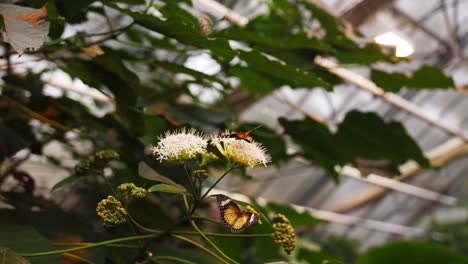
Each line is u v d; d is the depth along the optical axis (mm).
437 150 9289
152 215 1522
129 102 1548
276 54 1649
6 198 1556
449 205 11945
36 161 3432
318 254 1629
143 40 1954
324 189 9773
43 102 1640
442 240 11461
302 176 9188
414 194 11102
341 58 1780
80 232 1460
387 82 1854
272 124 7578
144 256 1368
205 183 1546
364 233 12289
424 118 8078
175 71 1604
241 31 1573
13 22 1229
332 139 1821
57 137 1802
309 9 2014
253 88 2170
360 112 1795
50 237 1434
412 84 1835
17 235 1358
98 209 1324
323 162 1987
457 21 7195
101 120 1669
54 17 1494
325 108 7875
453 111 8523
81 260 1396
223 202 1310
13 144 1519
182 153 1341
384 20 6922
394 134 1806
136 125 1626
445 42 7516
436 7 7055
